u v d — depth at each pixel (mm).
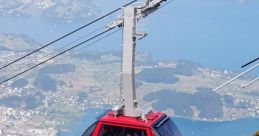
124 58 19859
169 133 18984
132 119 19016
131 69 19766
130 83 19766
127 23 19766
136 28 19750
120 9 19938
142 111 19344
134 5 19734
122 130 18750
